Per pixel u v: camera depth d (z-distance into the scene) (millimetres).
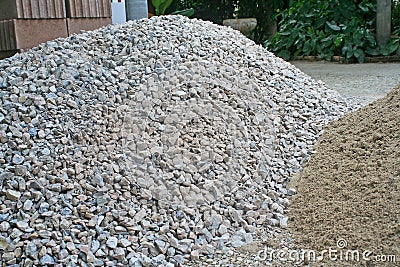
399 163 2113
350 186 2104
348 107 3100
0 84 2443
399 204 1889
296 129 2650
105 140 2197
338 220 1930
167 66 2697
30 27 3461
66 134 2182
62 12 3662
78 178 2006
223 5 8367
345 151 2375
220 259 1817
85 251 1764
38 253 1740
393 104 2582
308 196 2154
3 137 2119
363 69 6113
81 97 2395
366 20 7629
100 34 2969
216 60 2922
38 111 2275
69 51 2740
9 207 1876
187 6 8211
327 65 6750
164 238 1864
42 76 2488
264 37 8484
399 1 7746
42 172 1997
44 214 1853
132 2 4625
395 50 6887
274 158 2408
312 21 7676
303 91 3068
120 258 1766
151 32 3018
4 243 1757
